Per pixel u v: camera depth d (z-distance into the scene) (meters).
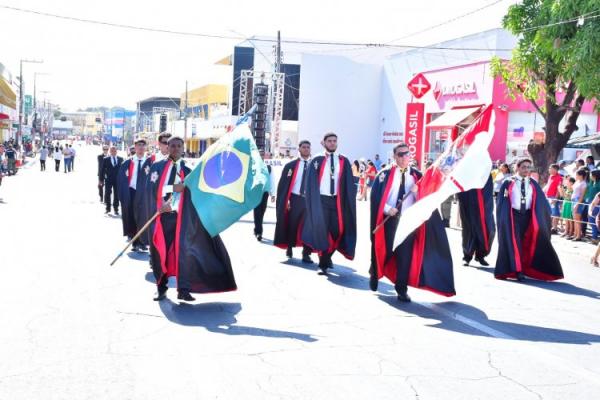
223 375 5.41
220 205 7.80
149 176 8.27
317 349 6.20
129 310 7.48
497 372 5.68
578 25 16.22
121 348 6.06
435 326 7.21
